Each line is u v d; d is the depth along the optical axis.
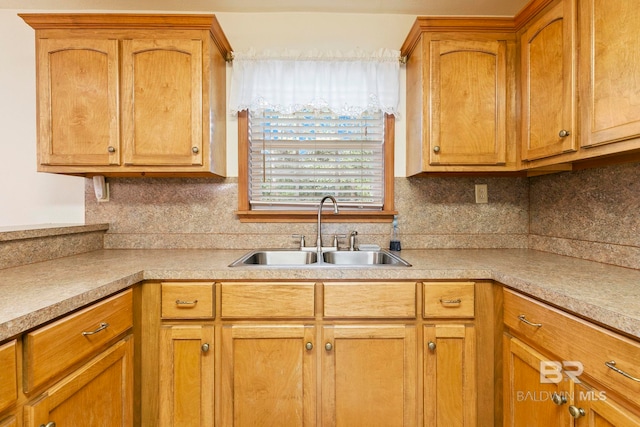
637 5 0.98
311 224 1.95
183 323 1.34
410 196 1.96
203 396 1.33
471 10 1.96
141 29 1.59
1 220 1.93
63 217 1.93
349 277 1.35
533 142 1.47
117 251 1.83
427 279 1.36
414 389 1.36
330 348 1.34
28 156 1.93
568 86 1.24
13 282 1.10
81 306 0.98
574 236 1.62
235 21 1.97
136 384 1.30
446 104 1.63
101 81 1.58
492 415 1.35
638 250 1.30
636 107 0.98
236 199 1.94
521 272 1.28
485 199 1.96
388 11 1.97
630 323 0.76
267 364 1.34
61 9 1.93
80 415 0.99
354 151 1.99
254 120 1.98
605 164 1.40
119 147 1.59
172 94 1.60
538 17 1.44
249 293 1.34
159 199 1.93
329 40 1.98
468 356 1.35
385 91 1.88
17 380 0.79
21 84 1.92
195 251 1.85
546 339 1.06
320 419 1.36
